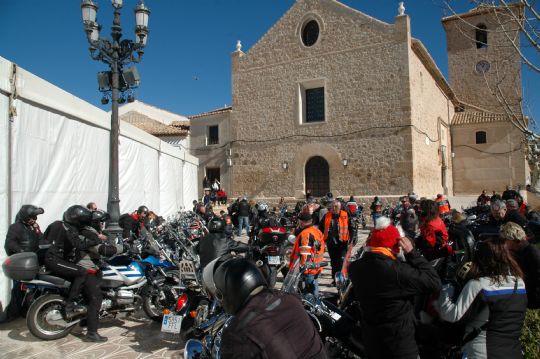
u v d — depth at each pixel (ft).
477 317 8.73
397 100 59.41
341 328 11.40
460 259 14.70
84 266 15.87
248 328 5.62
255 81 71.97
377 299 8.77
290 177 67.97
